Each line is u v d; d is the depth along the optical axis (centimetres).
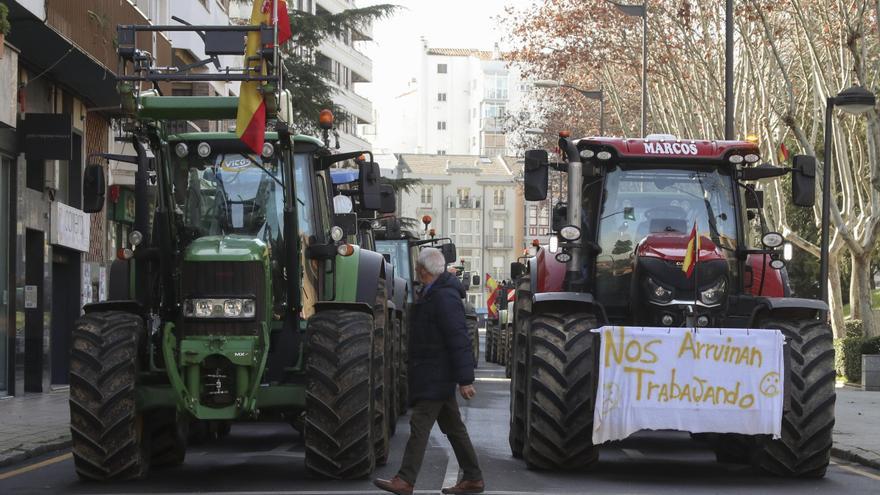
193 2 3369
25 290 2325
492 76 15088
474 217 13700
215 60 1123
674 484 1138
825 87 3064
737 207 1298
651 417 1160
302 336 1173
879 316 3766
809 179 1295
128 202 1277
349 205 1507
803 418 1184
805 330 1211
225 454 1388
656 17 3616
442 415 990
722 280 1213
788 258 1279
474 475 1002
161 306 1135
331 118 1283
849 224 3341
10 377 2245
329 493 1022
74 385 1085
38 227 2358
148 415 1154
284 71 1161
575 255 1305
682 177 1305
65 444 1472
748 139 1299
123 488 1063
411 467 968
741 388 1162
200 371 1093
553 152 5522
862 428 1764
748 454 1317
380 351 1272
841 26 2872
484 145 14988
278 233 1182
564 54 4006
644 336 1166
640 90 4550
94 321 1115
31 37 2078
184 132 1234
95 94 2591
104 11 2275
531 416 1198
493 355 4541
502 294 4262
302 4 7419
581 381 1184
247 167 1191
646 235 1298
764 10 3003
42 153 2245
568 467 1208
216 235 1173
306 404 1102
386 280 1480
